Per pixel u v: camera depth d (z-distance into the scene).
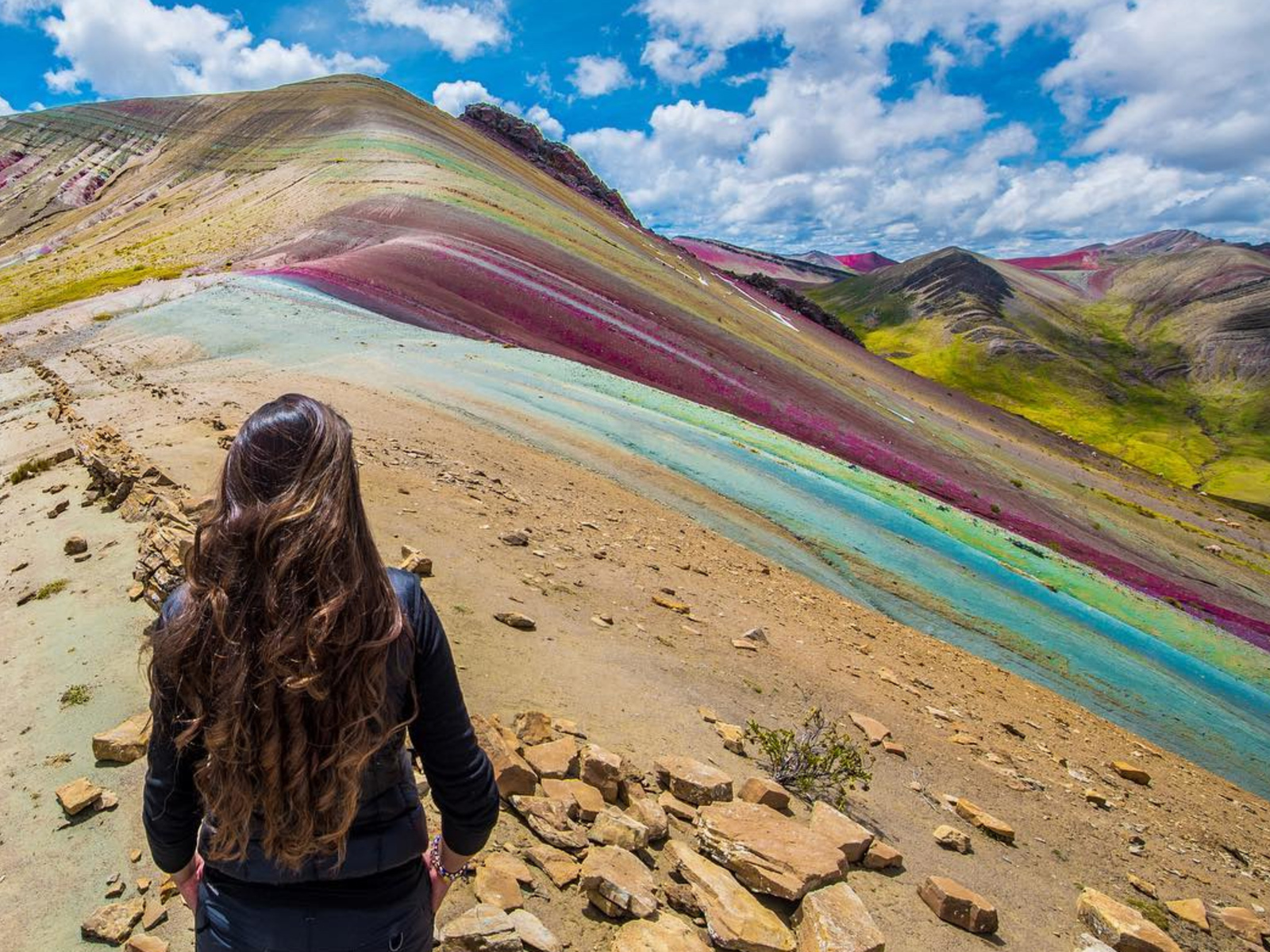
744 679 8.78
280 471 1.54
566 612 8.83
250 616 1.44
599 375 36.19
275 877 1.59
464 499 12.41
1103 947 4.95
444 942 3.29
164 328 29.59
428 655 1.69
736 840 4.45
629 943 3.50
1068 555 45.66
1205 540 70.44
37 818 4.39
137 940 3.47
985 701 12.91
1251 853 9.23
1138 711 18.70
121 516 9.13
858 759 6.20
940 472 56.03
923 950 4.38
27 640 6.52
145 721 5.19
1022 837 7.05
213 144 123.88
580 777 4.98
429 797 4.41
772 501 24.00
